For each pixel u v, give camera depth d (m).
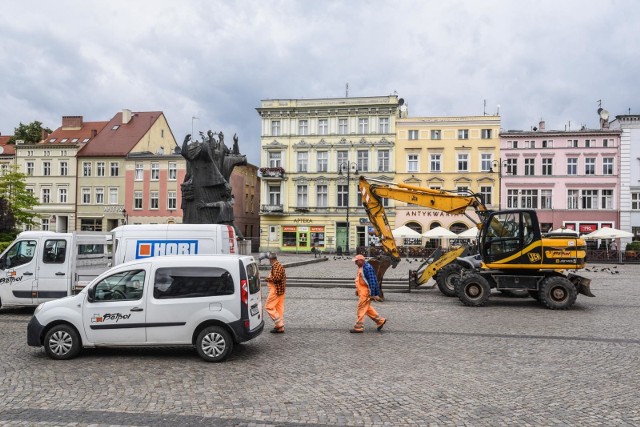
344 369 9.14
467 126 59.03
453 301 18.80
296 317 14.88
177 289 9.83
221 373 8.86
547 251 17.30
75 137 66.88
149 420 6.62
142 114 68.56
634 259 47.00
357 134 61.44
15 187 49.19
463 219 58.03
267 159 63.38
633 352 10.53
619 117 55.72
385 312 15.98
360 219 60.47
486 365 9.45
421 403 7.34
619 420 6.72
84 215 63.00
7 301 15.42
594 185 56.19
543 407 7.20
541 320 14.56
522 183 57.66
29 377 8.57
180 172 61.19
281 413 6.90
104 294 9.91
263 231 62.66
